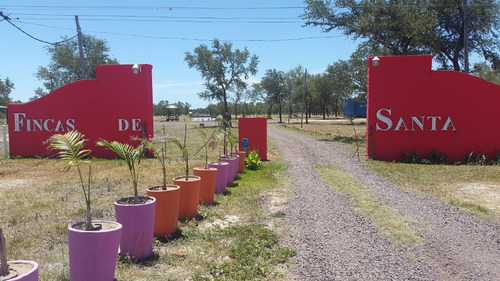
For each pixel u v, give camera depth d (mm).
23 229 5707
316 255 4738
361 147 19109
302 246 5086
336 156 15641
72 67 49062
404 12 22641
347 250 4910
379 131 14492
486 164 13336
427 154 14086
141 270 4191
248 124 14477
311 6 25141
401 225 5988
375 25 23312
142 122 15508
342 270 4270
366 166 12820
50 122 15602
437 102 13938
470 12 22875
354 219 6363
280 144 21391
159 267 4305
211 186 7516
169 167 12328
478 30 23906
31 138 15625
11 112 15594
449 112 13875
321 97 74125
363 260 4566
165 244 5105
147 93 15453
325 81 69938
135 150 4738
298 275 4156
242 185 9539
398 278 4059
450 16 23703
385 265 4410
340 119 74188
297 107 88438
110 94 15539
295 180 10344
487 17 23062
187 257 4617
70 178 10266
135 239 4465
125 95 15523
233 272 4156
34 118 15594
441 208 7125
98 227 3723
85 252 3506
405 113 14195
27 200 7695
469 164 13320
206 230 5719
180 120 71625
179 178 6641
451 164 13461
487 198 8078
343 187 9258
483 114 13672
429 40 24016
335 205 7395
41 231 5594
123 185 9266
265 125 14531
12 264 2779
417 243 5168
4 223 6055
